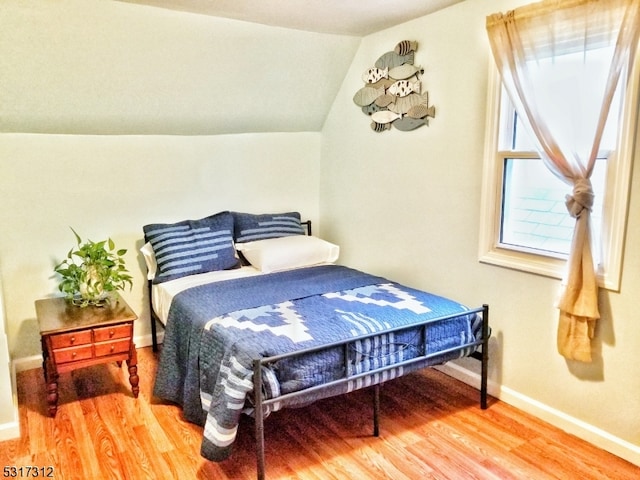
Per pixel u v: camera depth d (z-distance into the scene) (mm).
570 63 2203
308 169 4078
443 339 2480
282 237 3676
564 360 2436
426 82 2990
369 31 3248
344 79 3662
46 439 2398
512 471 2168
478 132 2725
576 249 2219
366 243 3646
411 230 3232
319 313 2463
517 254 2617
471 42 2695
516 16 2350
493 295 2750
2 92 2709
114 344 2705
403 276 3334
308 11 2766
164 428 2496
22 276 3121
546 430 2475
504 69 2428
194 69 3074
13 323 3125
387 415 2627
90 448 2330
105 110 3074
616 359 2227
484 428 2500
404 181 3242
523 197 2629
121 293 3465
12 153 2992
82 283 2861
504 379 2742
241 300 2680
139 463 2221
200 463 2225
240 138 3752
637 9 1948
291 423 2551
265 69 3301
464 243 2883
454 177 2895
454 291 2982
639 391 2162
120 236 3406
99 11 2523
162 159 3475
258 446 1998
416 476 2139
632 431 2209
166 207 3547
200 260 3279
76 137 3162
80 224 3256
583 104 2168
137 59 2857
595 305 2213
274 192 3965
